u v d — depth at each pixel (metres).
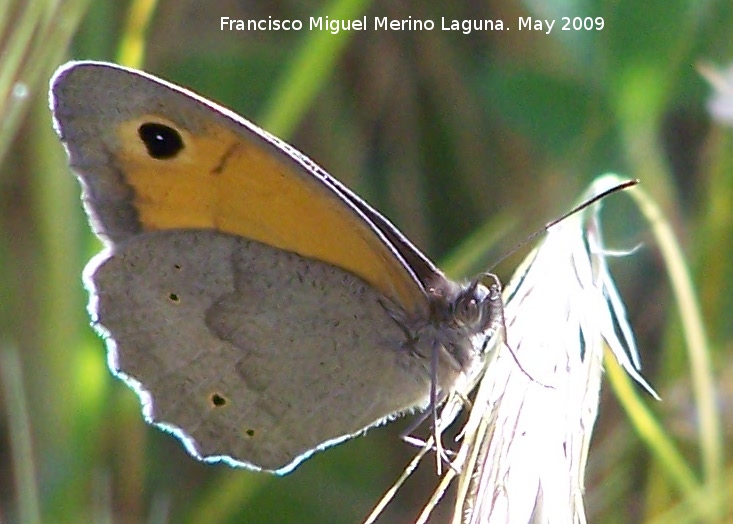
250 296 0.22
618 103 0.24
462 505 0.20
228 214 0.22
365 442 0.25
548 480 0.20
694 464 0.23
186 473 0.25
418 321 0.22
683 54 0.24
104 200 0.22
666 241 0.22
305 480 0.24
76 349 0.23
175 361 0.22
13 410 0.23
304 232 0.22
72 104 0.22
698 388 0.22
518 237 0.25
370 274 0.22
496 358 0.21
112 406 0.24
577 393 0.20
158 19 0.25
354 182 0.25
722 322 0.23
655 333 0.24
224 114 0.21
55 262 0.23
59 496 0.23
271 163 0.22
